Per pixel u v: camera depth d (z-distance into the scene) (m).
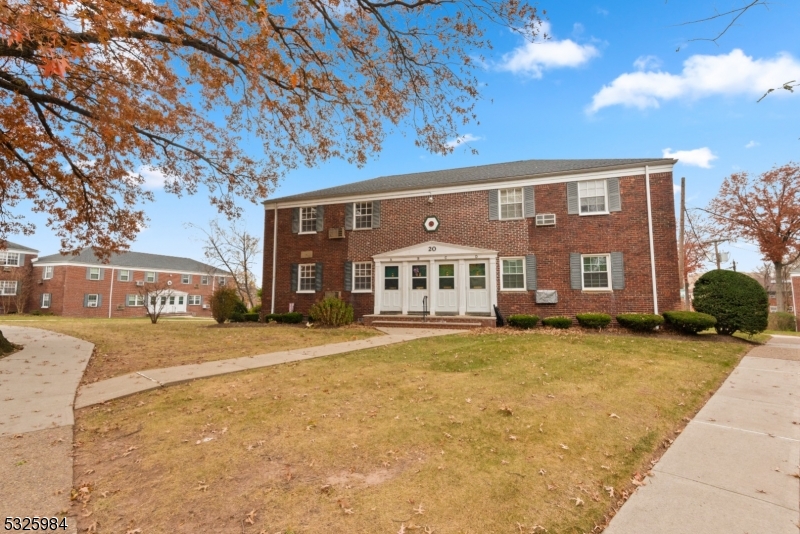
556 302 14.41
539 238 14.89
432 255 16.14
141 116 8.10
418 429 4.48
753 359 8.73
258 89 8.06
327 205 18.38
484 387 6.08
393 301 16.73
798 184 26.48
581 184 14.66
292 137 9.32
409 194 17.03
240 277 37.25
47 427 4.78
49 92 8.05
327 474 3.53
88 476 3.60
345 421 4.77
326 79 8.26
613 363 7.80
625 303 13.66
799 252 28.12
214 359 8.70
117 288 39.22
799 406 5.58
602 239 14.13
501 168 17.88
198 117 9.88
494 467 3.63
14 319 25.52
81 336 12.82
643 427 4.68
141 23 6.14
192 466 3.72
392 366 7.75
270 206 19.53
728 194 29.34
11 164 9.57
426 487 3.29
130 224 12.50
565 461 3.77
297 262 18.64
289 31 7.63
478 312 15.42
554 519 2.90
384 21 7.36
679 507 3.09
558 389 5.97
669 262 13.27
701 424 4.89
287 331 14.04
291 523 2.82
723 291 11.70
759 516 2.96
